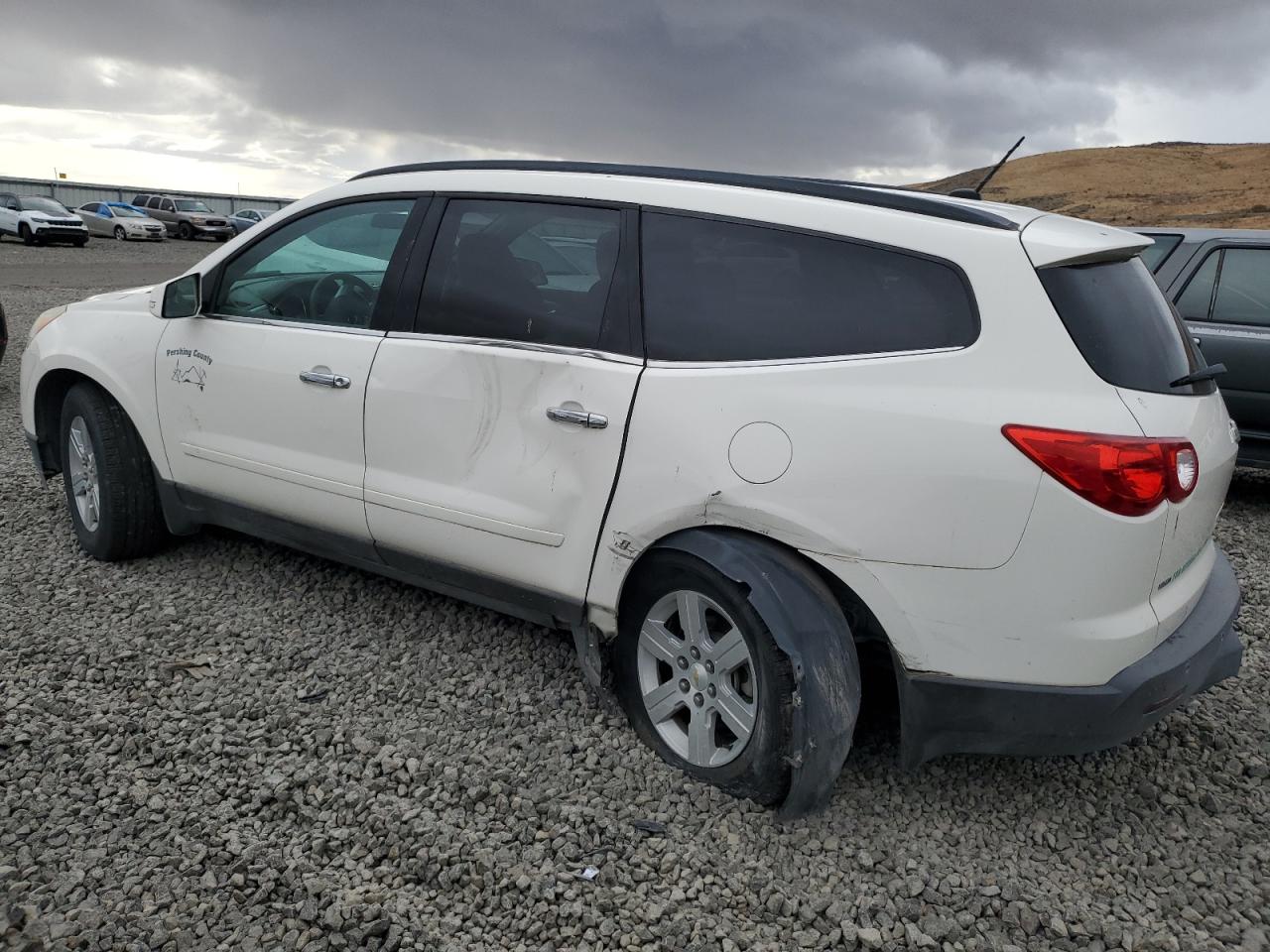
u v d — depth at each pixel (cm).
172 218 4125
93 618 402
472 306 346
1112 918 262
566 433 318
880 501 270
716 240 307
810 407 279
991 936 254
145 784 294
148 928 240
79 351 450
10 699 337
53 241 3122
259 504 406
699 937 247
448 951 240
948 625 270
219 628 398
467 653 387
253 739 322
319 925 246
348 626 405
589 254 326
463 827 284
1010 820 302
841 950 247
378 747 320
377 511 366
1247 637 445
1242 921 262
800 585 279
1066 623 262
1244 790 323
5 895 247
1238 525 640
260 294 407
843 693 276
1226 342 662
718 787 301
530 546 330
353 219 386
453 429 342
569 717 343
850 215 291
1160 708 276
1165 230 713
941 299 274
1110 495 254
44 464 495
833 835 289
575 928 249
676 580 302
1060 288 267
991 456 260
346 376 368
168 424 428
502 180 351
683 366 302
